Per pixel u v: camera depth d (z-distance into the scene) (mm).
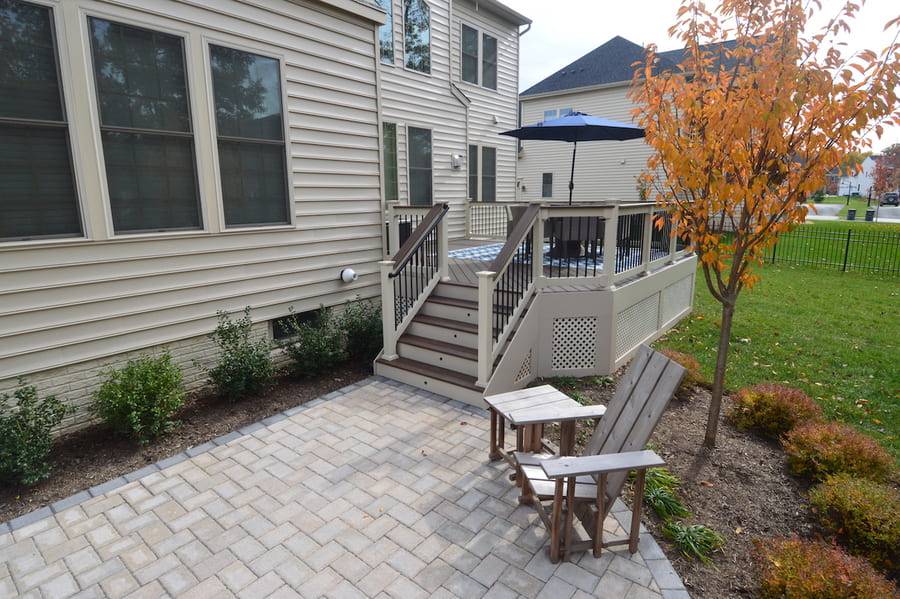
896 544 2721
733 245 3760
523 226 5020
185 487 3432
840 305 9094
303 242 5746
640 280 6238
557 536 2676
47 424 3615
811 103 3209
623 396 3084
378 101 6441
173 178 4566
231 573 2635
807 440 3611
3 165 3605
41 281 3844
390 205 6637
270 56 5164
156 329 4578
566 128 7379
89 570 2670
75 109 3863
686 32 3629
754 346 6719
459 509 3182
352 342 5891
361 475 3570
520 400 3498
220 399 4891
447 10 10641
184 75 4535
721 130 3301
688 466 3752
